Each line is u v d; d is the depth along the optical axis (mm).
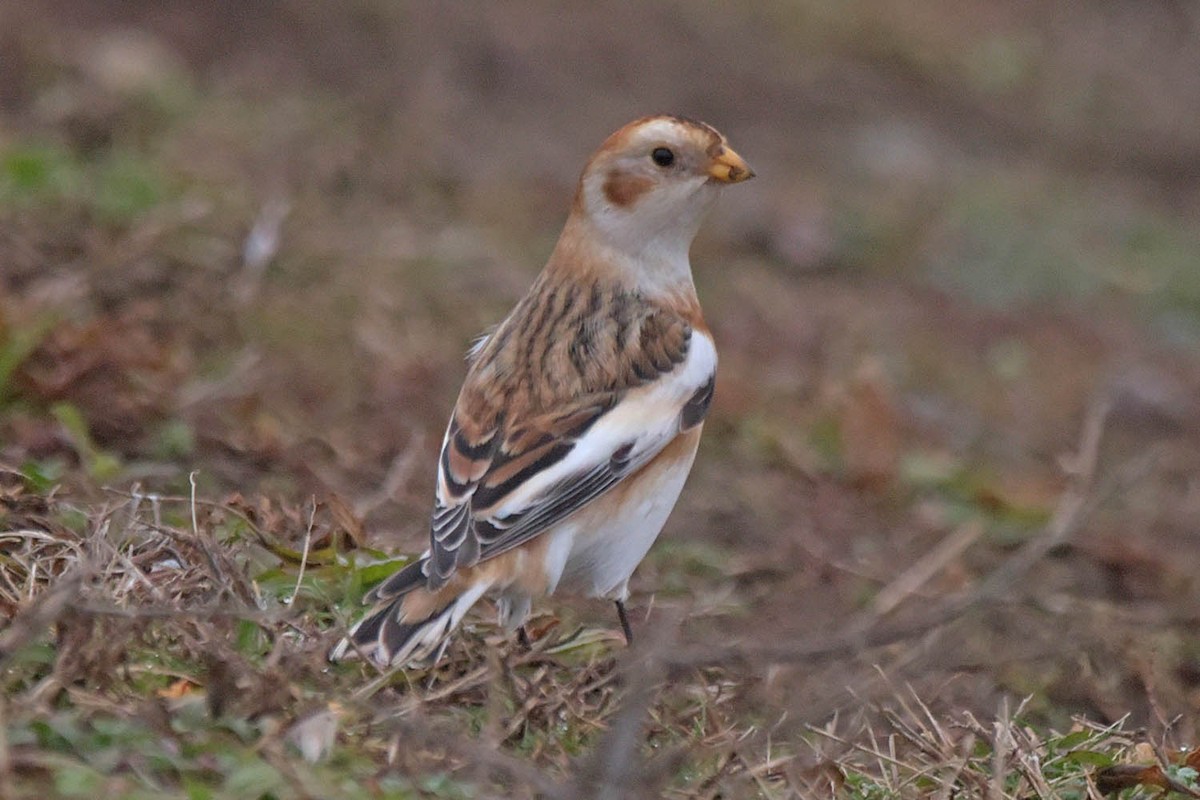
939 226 20188
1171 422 16578
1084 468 12531
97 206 13602
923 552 12078
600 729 7512
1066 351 18031
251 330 12938
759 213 19422
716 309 16703
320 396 12406
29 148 14672
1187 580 12141
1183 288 20047
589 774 6480
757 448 13453
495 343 8703
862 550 11969
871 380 13695
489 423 8188
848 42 25047
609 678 7754
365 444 11719
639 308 8953
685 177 9023
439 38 21031
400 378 12898
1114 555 12156
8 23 18188
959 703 9039
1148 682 9633
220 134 16781
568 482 8070
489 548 7715
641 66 22359
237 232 14164
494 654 7277
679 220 9086
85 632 6637
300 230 14898
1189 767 7949
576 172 19469
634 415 8375
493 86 20953
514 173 18875
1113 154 24672
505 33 21672
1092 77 26594
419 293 14594
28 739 6098
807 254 18797
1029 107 25281
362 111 18938
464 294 14914
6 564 7734
